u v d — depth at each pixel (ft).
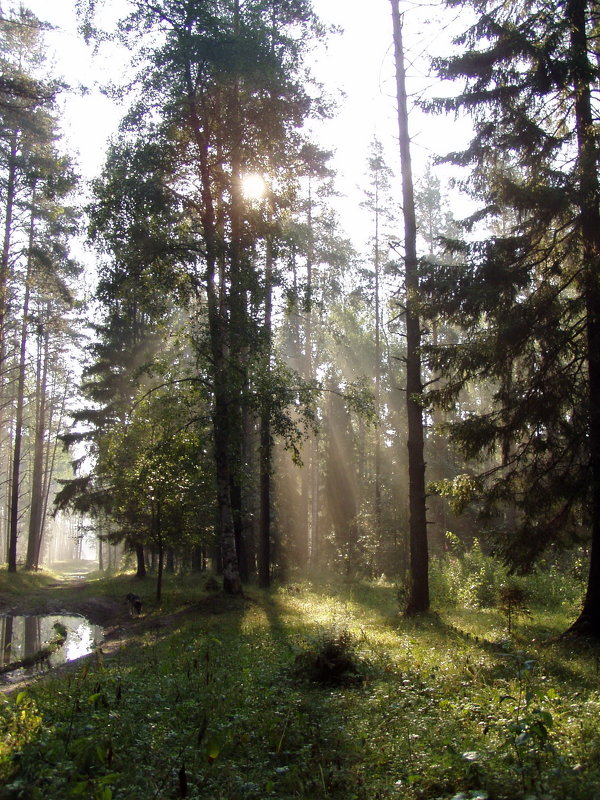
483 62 40.14
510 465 41.37
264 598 67.36
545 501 38.19
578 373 39.06
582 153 37.32
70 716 22.98
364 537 106.63
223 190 66.90
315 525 138.51
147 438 72.59
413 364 53.78
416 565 52.60
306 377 117.70
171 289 64.54
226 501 65.87
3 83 53.78
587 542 40.47
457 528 116.06
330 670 29.27
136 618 67.00
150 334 107.65
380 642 38.58
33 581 106.83
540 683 26.21
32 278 89.15
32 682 36.58
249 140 64.28
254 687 27.66
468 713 22.16
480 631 44.04
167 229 64.44
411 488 53.52
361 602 67.05
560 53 38.50
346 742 20.53
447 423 42.42
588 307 37.73
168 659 37.45
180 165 64.28
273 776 18.40
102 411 106.73
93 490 108.06
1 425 168.04
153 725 22.33
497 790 15.57
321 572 115.03
